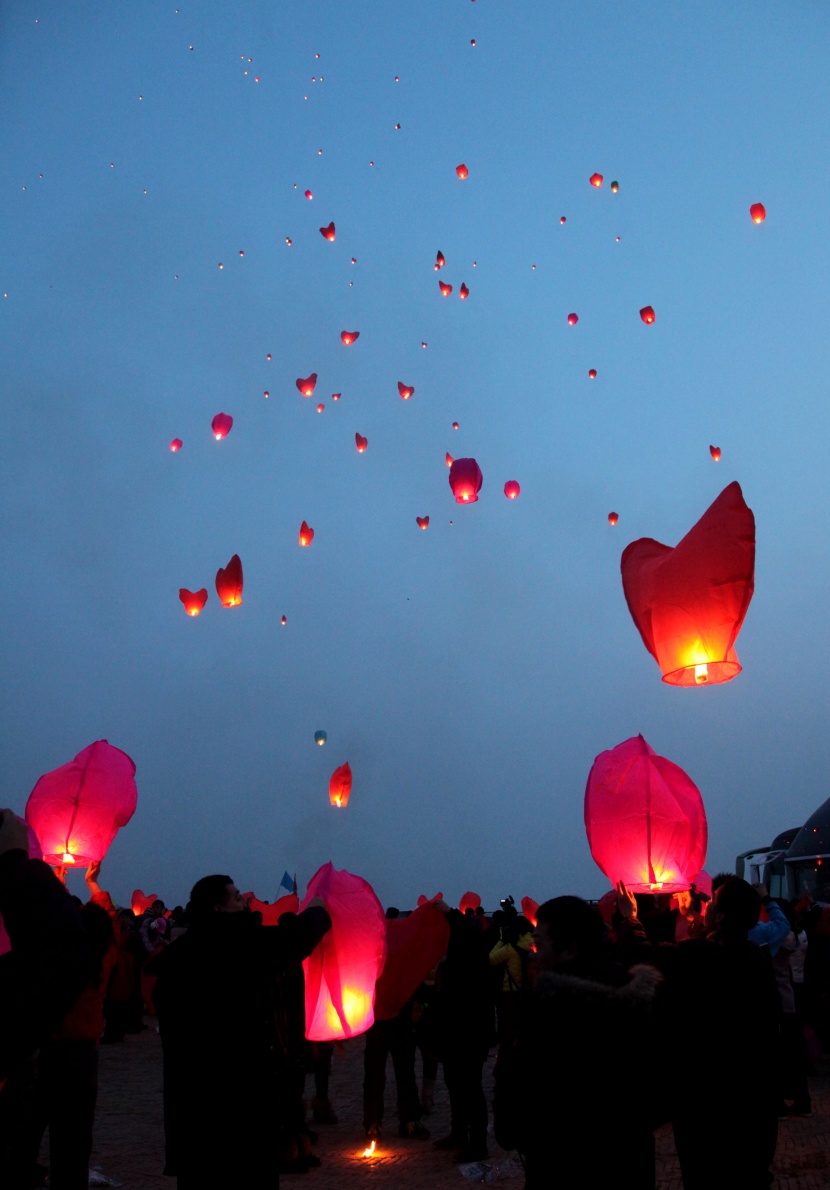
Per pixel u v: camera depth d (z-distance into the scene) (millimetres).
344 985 4582
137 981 14742
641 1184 2604
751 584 4500
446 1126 7621
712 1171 3307
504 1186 5656
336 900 4656
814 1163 6016
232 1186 3078
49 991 2002
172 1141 3180
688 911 4809
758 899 3600
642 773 5047
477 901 13422
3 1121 4035
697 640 4496
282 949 3332
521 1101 2662
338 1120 7914
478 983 6484
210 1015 3213
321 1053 7863
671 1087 2768
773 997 3465
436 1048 6547
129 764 6805
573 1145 2586
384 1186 5688
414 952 6547
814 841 15586
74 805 6391
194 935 3387
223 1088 3154
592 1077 2615
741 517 4484
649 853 4910
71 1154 4406
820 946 10539
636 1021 2684
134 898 16891
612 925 8125
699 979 3436
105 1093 9312
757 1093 3342
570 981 2705
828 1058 11000
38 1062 4668
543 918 2918
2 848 2354
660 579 4637
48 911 2123
